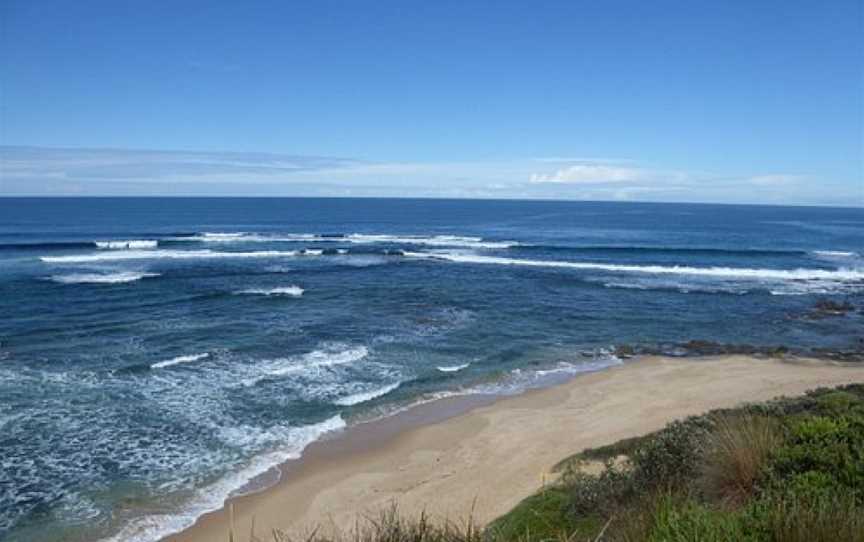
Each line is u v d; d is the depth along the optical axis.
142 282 34.81
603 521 7.06
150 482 12.61
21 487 12.19
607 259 49.94
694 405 16.59
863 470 5.42
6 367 19.27
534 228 88.12
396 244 59.69
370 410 16.89
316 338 23.95
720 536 4.09
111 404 16.53
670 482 6.38
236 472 13.17
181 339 23.09
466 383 19.38
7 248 49.28
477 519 10.38
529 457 13.48
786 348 24.06
